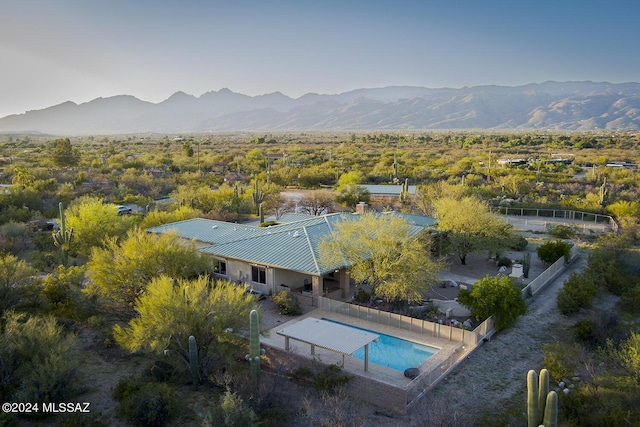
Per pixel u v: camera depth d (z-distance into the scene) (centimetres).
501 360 2148
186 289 2036
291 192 7519
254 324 1855
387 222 2836
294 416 1730
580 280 2728
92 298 2505
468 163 9506
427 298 2817
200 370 1994
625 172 7862
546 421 1357
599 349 1964
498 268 3428
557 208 5503
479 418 1720
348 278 2848
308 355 2102
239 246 3072
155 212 4191
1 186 6644
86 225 3700
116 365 2067
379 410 1792
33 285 2567
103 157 12000
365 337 2031
